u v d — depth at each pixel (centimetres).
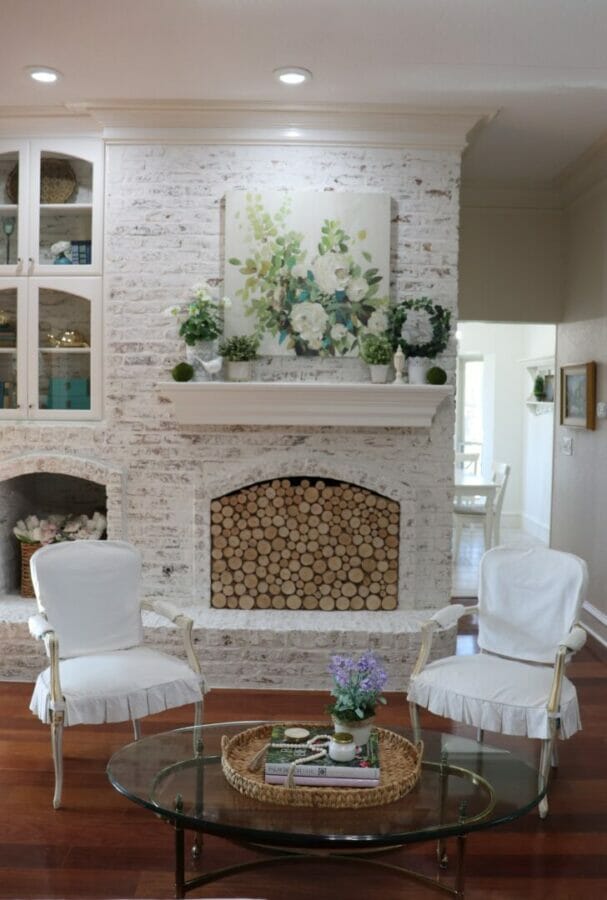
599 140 512
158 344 476
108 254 475
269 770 248
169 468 480
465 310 654
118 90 436
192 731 297
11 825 303
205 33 363
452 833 228
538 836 302
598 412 564
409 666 448
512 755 277
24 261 481
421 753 265
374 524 479
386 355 458
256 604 483
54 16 348
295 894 266
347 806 239
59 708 307
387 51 380
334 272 470
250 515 480
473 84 420
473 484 746
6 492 511
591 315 582
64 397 485
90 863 279
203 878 261
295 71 405
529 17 343
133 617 369
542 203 646
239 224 468
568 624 348
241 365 465
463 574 744
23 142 479
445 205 471
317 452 477
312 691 446
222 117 461
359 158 470
